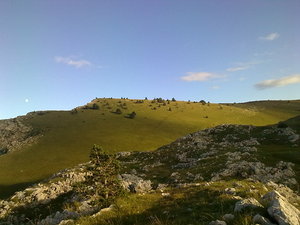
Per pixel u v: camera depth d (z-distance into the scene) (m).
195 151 100.62
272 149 84.19
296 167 61.31
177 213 16.69
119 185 33.91
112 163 36.47
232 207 15.38
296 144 90.25
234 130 119.94
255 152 78.00
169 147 115.06
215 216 13.56
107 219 16.28
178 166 85.56
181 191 26.88
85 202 29.98
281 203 12.02
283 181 53.03
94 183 35.22
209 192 23.59
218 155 83.12
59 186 72.88
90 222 16.03
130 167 93.50
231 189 22.75
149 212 17.98
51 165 171.38
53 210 60.25
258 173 58.22
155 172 83.88
